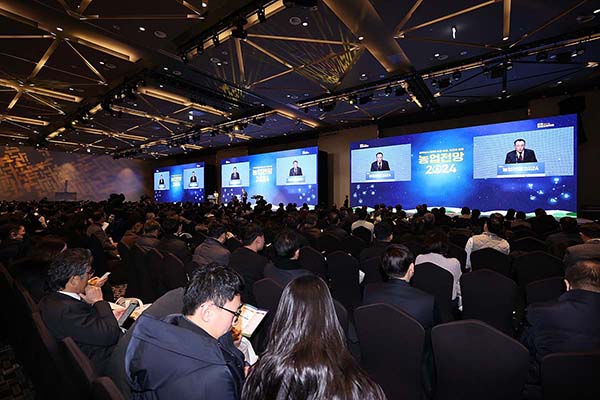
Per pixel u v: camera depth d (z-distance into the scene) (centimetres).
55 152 2030
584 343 174
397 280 231
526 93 1003
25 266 278
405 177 1195
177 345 105
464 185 1066
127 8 521
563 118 902
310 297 90
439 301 308
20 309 228
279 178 1570
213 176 1991
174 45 655
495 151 1010
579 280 182
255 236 346
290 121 1302
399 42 646
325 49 667
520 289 363
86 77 800
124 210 930
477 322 161
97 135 1503
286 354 84
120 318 227
